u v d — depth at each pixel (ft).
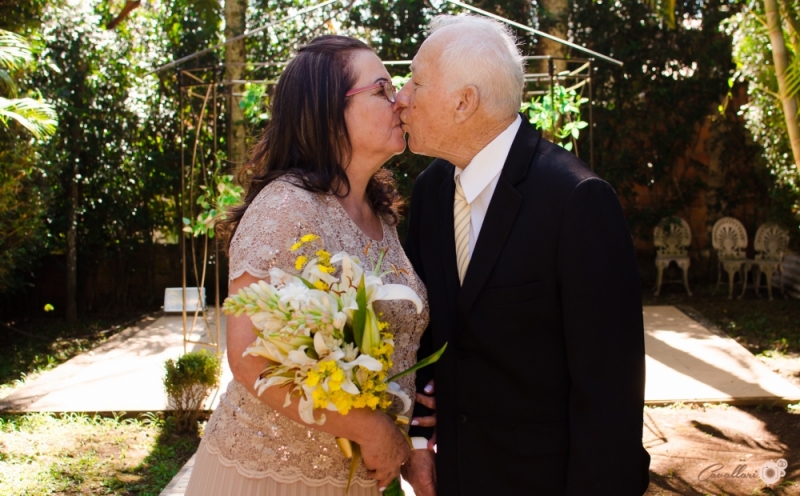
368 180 6.15
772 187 27.84
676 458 13.67
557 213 5.68
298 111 5.70
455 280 6.32
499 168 6.09
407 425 6.22
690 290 31.63
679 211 32.50
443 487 6.27
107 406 16.75
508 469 5.97
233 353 5.02
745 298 29.86
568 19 28.60
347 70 5.73
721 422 15.60
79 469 13.60
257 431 5.44
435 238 6.57
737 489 12.19
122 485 12.92
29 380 20.42
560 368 5.85
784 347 22.24
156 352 22.08
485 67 5.84
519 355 5.87
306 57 5.79
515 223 5.85
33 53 24.71
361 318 4.90
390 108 5.88
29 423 15.93
